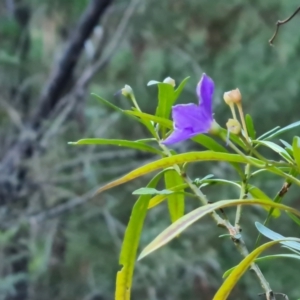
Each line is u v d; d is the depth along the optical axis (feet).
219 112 19.30
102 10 16.43
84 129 18.90
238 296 19.36
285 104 20.04
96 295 19.65
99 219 19.19
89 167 17.01
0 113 17.62
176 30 19.53
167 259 18.12
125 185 19.33
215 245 19.25
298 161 3.08
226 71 20.26
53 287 19.12
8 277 16.17
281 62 20.17
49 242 17.53
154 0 19.03
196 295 19.65
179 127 3.15
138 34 19.62
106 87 20.51
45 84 18.92
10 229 16.49
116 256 19.22
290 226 19.31
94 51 18.67
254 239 18.88
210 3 19.44
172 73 20.22
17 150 16.89
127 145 3.78
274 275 19.67
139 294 18.88
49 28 20.40
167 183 4.11
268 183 17.85
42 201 17.25
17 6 18.42
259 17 20.38
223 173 18.17
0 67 18.12
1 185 16.71
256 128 20.30
